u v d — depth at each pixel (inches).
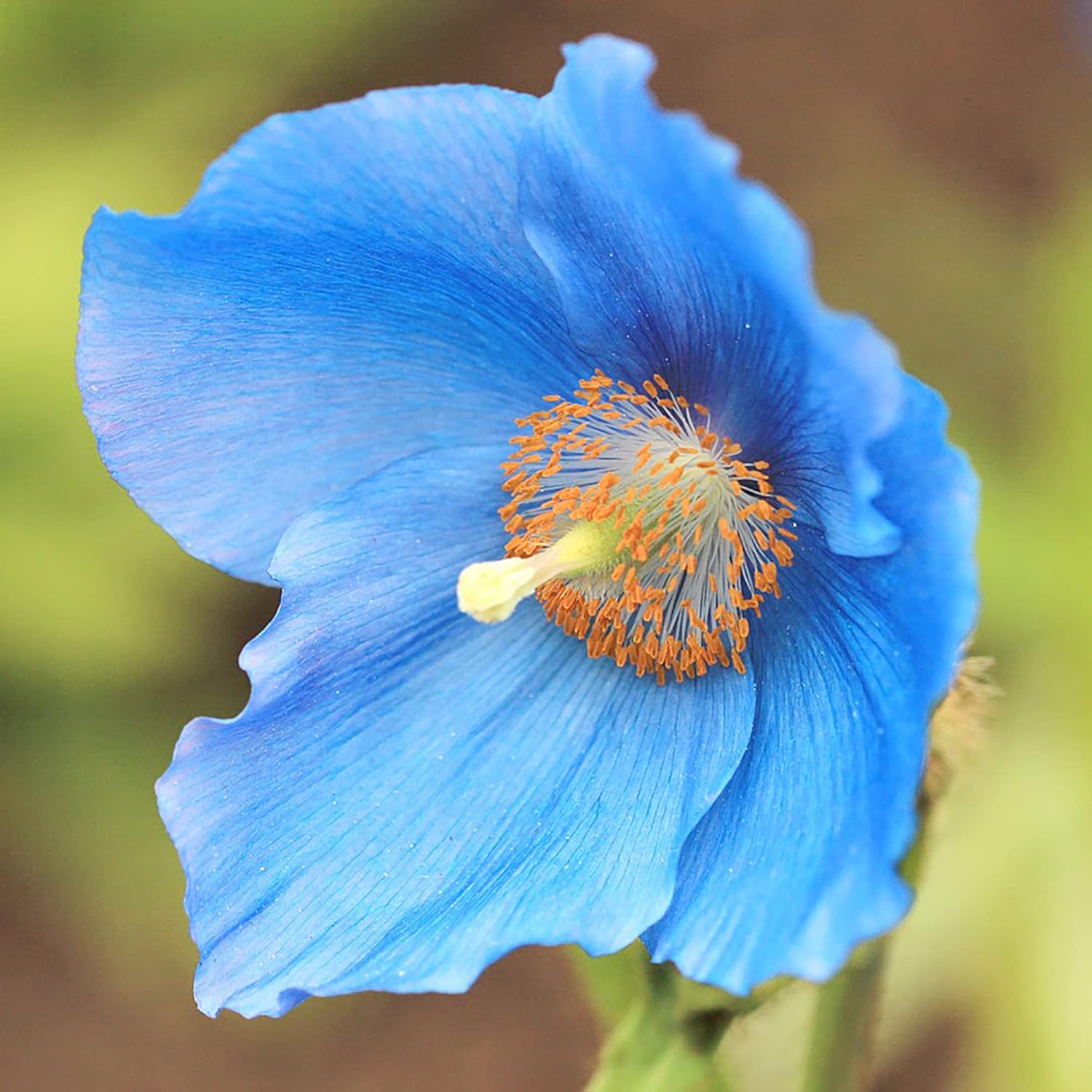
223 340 14.9
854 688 14.4
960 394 23.6
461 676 15.2
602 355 15.2
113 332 14.8
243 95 24.4
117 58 22.7
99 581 20.4
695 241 14.3
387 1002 23.1
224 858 14.7
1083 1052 18.9
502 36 27.0
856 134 26.5
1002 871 19.2
